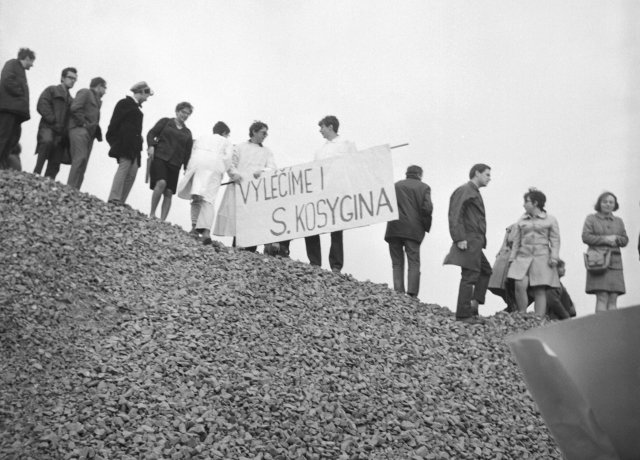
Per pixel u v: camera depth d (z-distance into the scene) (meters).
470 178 13.28
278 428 8.98
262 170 15.45
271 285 12.85
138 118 14.91
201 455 8.23
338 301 12.80
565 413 3.36
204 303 11.74
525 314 13.49
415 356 11.48
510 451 9.60
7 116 14.62
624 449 3.28
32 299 10.74
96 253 12.50
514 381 11.32
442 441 9.40
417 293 13.79
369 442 9.04
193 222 15.05
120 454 8.07
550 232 13.66
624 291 13.29
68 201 13.89
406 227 13.85
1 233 12.22
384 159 14.27
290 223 15.05
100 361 9.74
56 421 8.48
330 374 10.47
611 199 13.30
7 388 8.94
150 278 12.25
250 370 10.15
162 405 8.96
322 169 14.80
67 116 15.36
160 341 10.43
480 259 13.16
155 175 14.92
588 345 3.33
